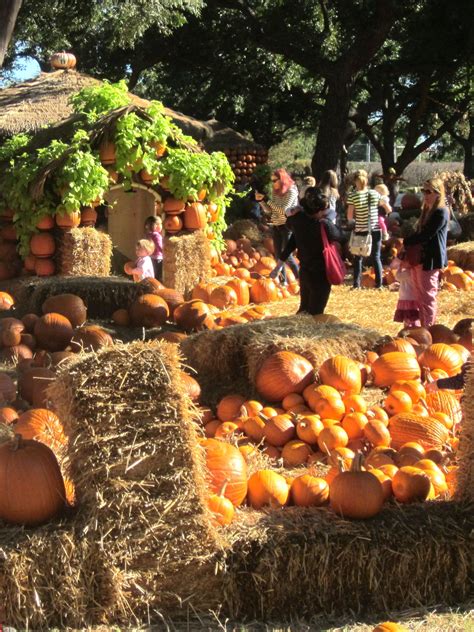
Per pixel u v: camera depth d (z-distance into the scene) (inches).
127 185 553.0
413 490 205.6
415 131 1563.7
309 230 395.5
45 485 180.7
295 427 274.4
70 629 173.2
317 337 320.5
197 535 180.9
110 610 176.4
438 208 400.5
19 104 812.6
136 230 585.6
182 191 557.9
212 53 1396.4
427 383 307.3
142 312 438.6
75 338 389.1
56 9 1191.6
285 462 265.6
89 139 540.4
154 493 180.5
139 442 180.5
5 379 317.1
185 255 546.6
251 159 1248.8
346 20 1219.2
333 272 390.9
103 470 179.2
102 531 177.8
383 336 337.7
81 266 524.4
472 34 1227.2
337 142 1109.7
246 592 182.9
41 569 173.3
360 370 312.2
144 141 551.8
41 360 360.5
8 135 778.2
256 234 866.1
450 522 193.0
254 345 313.4
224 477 207.5
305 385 300.7
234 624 179.0
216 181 593.0
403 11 1242.6
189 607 180.9
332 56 1211.9
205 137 1123.3
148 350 183.8
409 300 410.0
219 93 1545.3
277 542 183.6
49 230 531.2
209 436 292.0
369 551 186.1
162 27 1122.7
